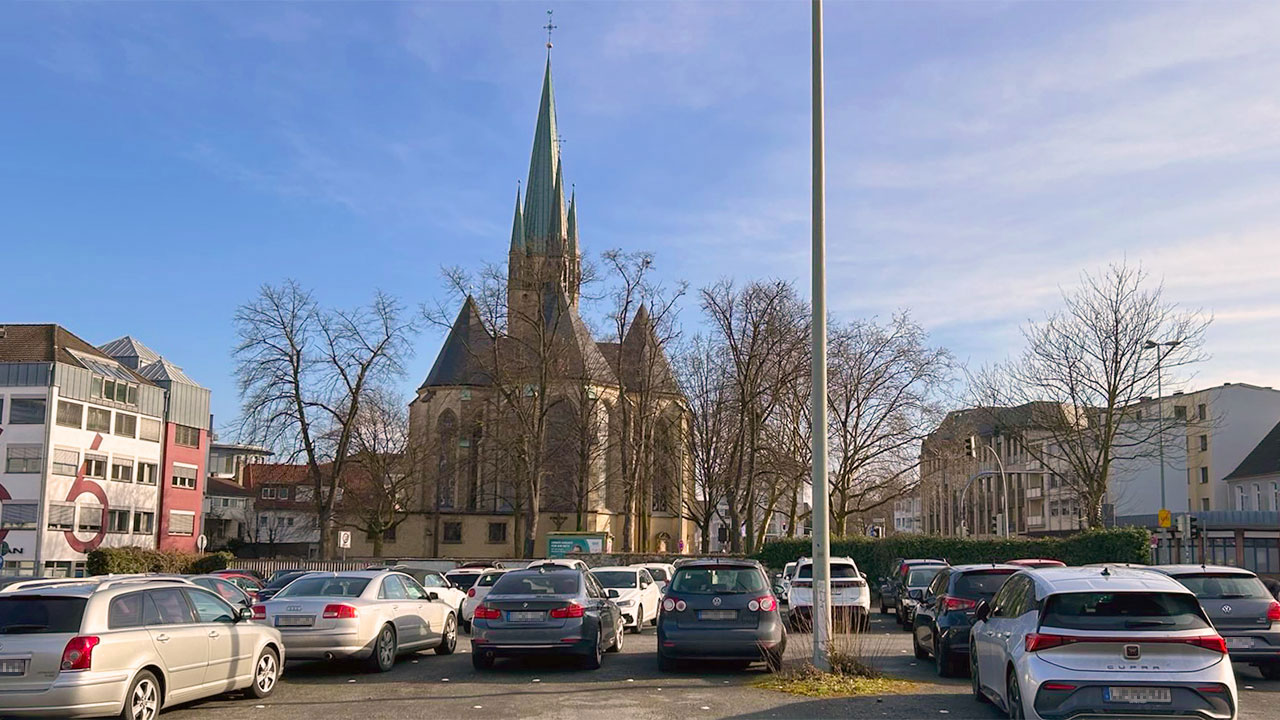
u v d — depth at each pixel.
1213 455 71.38
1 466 64.75
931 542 42.03
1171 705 9.55
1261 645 15.03
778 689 13.77
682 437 57.41
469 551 73.50
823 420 14.70
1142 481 74.56
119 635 11.41
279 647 14.54
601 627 17.03
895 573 33.91
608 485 66.94
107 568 49.66
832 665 14.41
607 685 14.54
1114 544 36.59
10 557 63.44
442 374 74.44
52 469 65.00
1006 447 93.06
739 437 52.47
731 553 51.81
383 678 15.70
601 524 73.56
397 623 16.97
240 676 13.37
